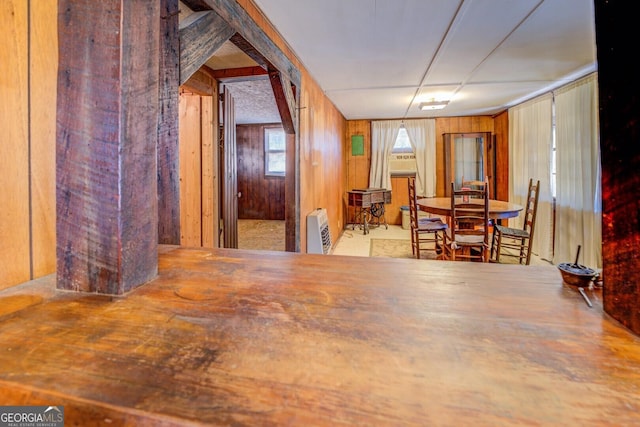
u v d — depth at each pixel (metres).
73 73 0.81
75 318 0.69
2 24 0.84
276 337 0.61
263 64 2.51
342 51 3.03
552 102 4.35
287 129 3.05
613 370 0.52
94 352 0.56
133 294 0.82
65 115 0.82
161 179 1.45
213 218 3.34
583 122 3.70
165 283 0.90
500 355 0.56
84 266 0.83
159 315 0.70
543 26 2.54
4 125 0.85
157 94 0.93
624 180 0.66
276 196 8.22
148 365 0.52
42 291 0.83
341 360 0.54
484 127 6.25
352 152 6.85
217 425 0.40
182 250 1.27
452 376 0.50
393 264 1.10
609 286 0.70
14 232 0.88
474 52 3.06
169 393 0.46
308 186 3.59
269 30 2.48
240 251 1.27
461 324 0.67
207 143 3.28
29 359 0.54
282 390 0.46
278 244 5.29
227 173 3.64
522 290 0.86
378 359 0.54
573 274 0.88
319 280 0.93
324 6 2.23
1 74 0.84
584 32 2.64
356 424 0.41
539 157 4.59
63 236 0.84
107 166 0.80
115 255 0.81
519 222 5.09
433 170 6.45
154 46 0.91
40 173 0.93
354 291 0.85
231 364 0.53
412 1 2.17
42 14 0.93
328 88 4.29
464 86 4.20
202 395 0.45
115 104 0.79
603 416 0.42
